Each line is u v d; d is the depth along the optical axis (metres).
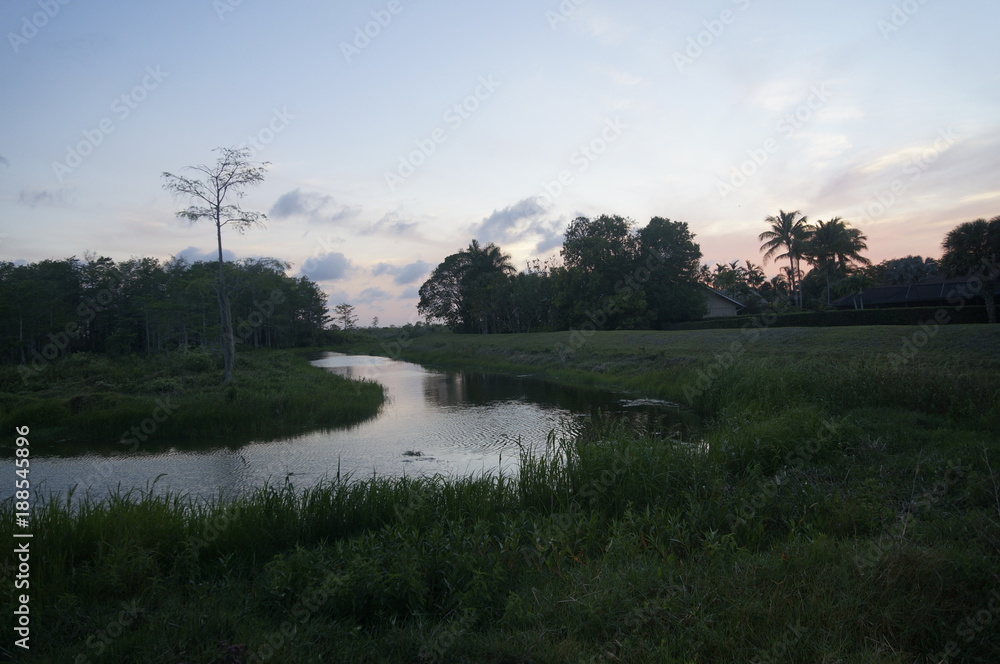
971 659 3.75
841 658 3.63
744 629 3.97
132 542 5.63
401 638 4.11
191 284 41.19
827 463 9.12
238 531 6.20
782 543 5.86
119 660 3.82
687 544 5.77
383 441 14.76
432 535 5.62
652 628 4.14
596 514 6.67
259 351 57.34
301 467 12.07
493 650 3.93
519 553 5.60
